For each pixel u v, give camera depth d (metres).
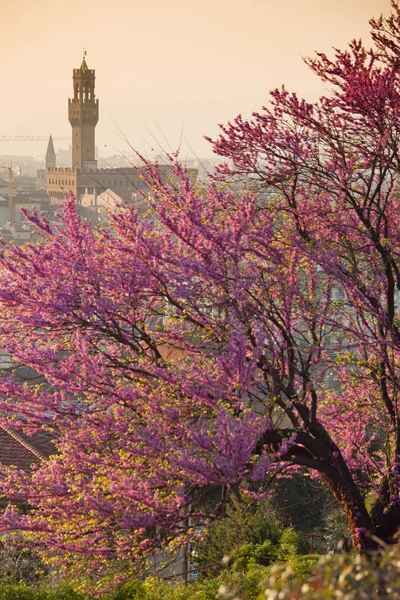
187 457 22.45
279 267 28.08
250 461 25.45
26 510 30.67
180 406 25.39
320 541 38.81
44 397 26.00
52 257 27.12
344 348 26.72
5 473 26.34
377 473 32.59
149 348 28.25
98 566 24.84
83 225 28.75
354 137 28.77
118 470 24.84
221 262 27.20
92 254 27.91
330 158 29.39
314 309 27.58
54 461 26.08
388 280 28.08
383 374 27.77
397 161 27.77
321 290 29.73
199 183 29.62
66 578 25.89
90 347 27.86
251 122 28.84
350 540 32.28
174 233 27.27
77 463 25.64
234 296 25.75
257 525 36.28
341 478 27.16
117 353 29.61
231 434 22.92
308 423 27.61
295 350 28.22
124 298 27.27
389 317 28.28
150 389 26.64
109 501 24.75
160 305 28.89
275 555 33.81
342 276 27.41
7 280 27.12
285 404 27.19
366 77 26.56
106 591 24.95
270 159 29.22
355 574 11.27
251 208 27.45
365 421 32.66
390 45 26.95
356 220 31.02
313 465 27.08
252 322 27.27
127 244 28.05
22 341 27.67
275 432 26.36
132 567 24.52
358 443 33.03
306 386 27.73
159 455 23.72
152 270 27.11
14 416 26.75
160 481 24.02
